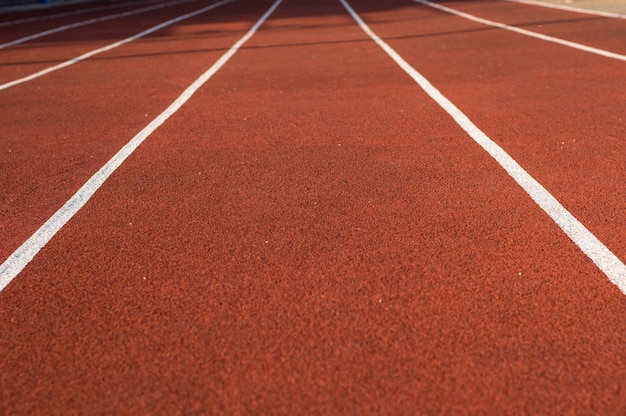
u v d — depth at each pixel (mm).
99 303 2678
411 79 7445
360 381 2143
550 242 3078
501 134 4977
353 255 3006
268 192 3867
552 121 5320
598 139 4746
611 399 2023
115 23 16797
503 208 3504
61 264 3043
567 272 2789
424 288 2695
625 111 5566
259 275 2850
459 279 2758
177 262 3004
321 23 14477
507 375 2148
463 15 15055
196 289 2754
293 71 8289
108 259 3068
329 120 5609
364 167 4266
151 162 4578
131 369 2248
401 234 3215
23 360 2326
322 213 3514
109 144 5121
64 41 13008
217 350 2334
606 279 2721
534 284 2699
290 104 6348
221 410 2031
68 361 2309
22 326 2539
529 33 11289
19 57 10875
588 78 7105
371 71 8078
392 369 2195
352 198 3719
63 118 6152
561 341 2314
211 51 10586
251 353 2309
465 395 2062
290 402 2055
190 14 18922
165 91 7316
